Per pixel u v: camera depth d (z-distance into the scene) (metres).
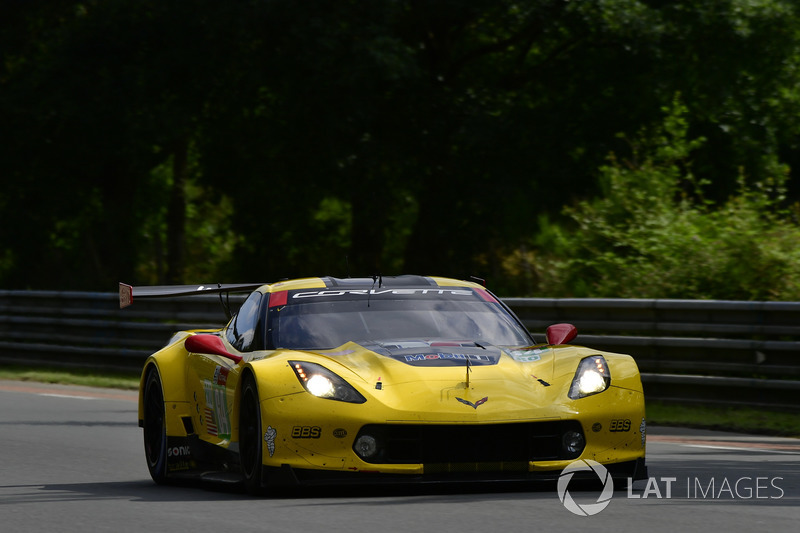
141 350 55.25
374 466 19.75
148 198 106.38
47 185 90.88
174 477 24.80
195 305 54.03
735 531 16.61
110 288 91.88
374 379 20.55
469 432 19.89
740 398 39.16
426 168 80.38
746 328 39.50
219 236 108.06
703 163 79.88
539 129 77.00
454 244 80.75
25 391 50.31
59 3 84.69
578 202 70.12
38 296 60.84
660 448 30.88
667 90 75.88
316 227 93.56
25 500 22.05
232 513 19.06
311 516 18.39
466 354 21.50
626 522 17.44
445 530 16.81
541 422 20.03
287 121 79.44
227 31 74.44
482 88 80.06
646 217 59.72
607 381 21.03
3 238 91.69
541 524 17.23
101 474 26.89
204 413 24.44
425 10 76.50
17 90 80.31
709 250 55.22
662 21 74.00
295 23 71.88
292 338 22.97
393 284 25.27
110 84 76.31
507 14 76.56
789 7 74.31
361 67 69.12
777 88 77.38
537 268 75.62
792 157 98.25
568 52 81.38
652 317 42.12
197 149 90.31
